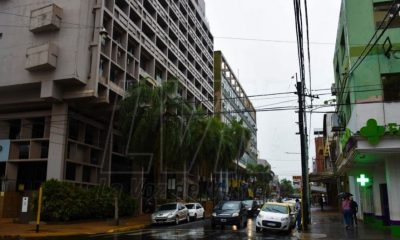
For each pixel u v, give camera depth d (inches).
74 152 1288.1
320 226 990.4
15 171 1306.6
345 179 1628.9
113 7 1341.0
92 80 1208.2
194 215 1314.0
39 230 858.8
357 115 825.5
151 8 1732.3
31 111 1326.3
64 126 1228.5
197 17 2586.1
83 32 1224.2
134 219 1263.5
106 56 1275.8
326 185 2886.3
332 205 2534.5
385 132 764.0
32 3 1288.1
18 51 1264.8
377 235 770.2
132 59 1482.5
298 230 896.9
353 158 872.3
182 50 2183.8
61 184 1098.7
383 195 965.2
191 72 2242.9
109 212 1229.1
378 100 821.9
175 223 1140.5
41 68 1203.9
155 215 1120.2
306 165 1021.2
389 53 839.7
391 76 836.6
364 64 845.8
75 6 1243.2
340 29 1055.6
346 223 904.9
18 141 1299.2
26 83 1227.2
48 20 1209.4
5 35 1290.6
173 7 2048.5
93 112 1359.5
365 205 1151.6
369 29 867.4
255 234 813.2
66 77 1180.5
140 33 1547.7
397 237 732.7
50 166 1203.2
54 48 1205.7
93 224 1055.0
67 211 1059.3
